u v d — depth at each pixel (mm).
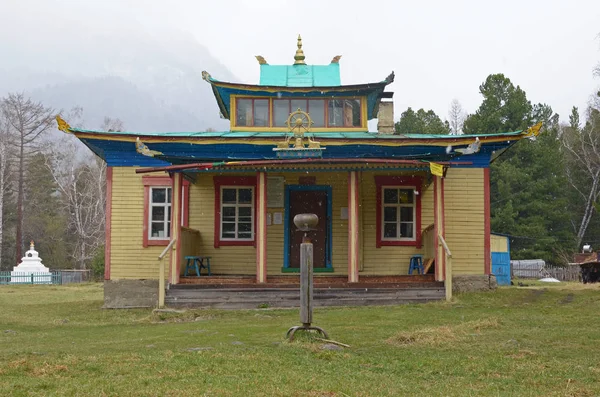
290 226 22406
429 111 59125
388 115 23469
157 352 10289
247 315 16812
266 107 23203
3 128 70312
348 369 8914
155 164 21781
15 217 69375
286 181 22500
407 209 22250
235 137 20266
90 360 9516
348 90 22828
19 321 17156
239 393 7445
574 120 62156
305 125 22969
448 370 8945
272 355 9836
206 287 19078
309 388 7727
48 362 9320
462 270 21125
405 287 18969
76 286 39062
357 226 19328
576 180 59188
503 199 52094
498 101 54188
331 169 19469
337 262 22188
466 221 21312
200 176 22422
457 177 21438
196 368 8859
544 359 9680
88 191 62844
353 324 13922
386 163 18547
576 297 18828
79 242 63312
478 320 13812
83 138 20766
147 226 21609
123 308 20062
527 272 46281
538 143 53188
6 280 46562
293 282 19484
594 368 9008
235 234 22344
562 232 53031
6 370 8828
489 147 21016
